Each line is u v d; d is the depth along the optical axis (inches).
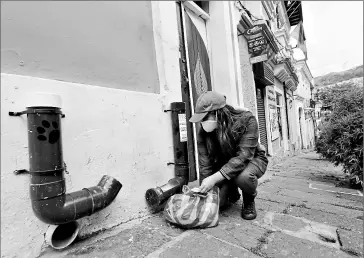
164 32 96.6
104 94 69.1
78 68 64.6
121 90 74.4
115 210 70.4
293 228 68.6
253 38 199.5
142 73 85.8
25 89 52.1
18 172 50.1
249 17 207.8
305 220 75.0
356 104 149.7
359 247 56.2
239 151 70.4
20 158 50.7
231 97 159.2
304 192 117.6
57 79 59.5
